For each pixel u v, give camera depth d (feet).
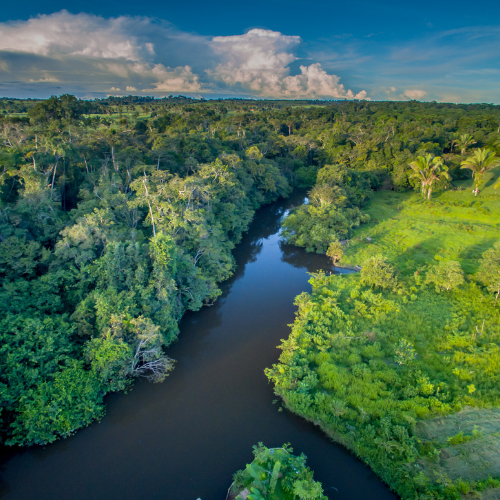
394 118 467.11
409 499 64.75
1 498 68.80
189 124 343.46
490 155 241.55
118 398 93.09
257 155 263.90
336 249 170.71
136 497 69.56
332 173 247.09
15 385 79.61
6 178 145.59
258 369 103.60
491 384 88.22
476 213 217.36
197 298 127.75
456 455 71.36
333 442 78.74
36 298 99.66
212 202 183.62
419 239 185.78
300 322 117.08
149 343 95.55
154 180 154.20
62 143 167.73
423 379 89.25
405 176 276.82
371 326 114.83
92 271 109.29
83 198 159.74
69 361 88.84
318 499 62.13
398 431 75.15
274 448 74.84
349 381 92.32
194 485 71.61
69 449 78.95
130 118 374.22
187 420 86.28
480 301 124.06
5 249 106.32
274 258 184.14
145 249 118.21
